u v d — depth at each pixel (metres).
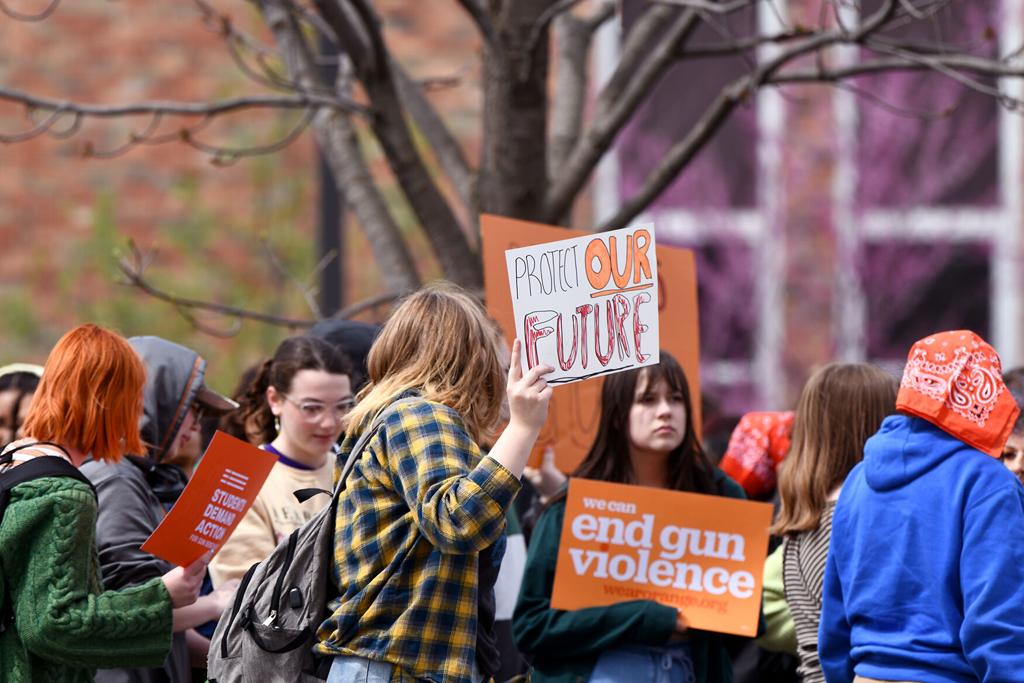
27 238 23.52
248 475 9.51
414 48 23.69
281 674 8.80
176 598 9.44
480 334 8.95
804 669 11.34
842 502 9.90
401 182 14.66
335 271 23.34
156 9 23.70
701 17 13.83
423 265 23.12
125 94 23.64
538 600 11.35
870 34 13.19
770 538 13.45
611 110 14.62
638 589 11.21
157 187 23.62
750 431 14.20
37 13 23.59
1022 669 8.68
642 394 11.84
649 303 9.45
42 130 14.16
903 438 9.59
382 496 8.59
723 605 11.11
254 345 23.41
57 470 9.09
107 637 9.08
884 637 9.34
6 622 9.11
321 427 11.83
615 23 23.52
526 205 14.05
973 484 9.19
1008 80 23.70
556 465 13.12
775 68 13.62
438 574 8.42
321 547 8.76
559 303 9.04
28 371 12.52
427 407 8.57
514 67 13.65
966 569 9.01
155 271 23.47
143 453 9.99
